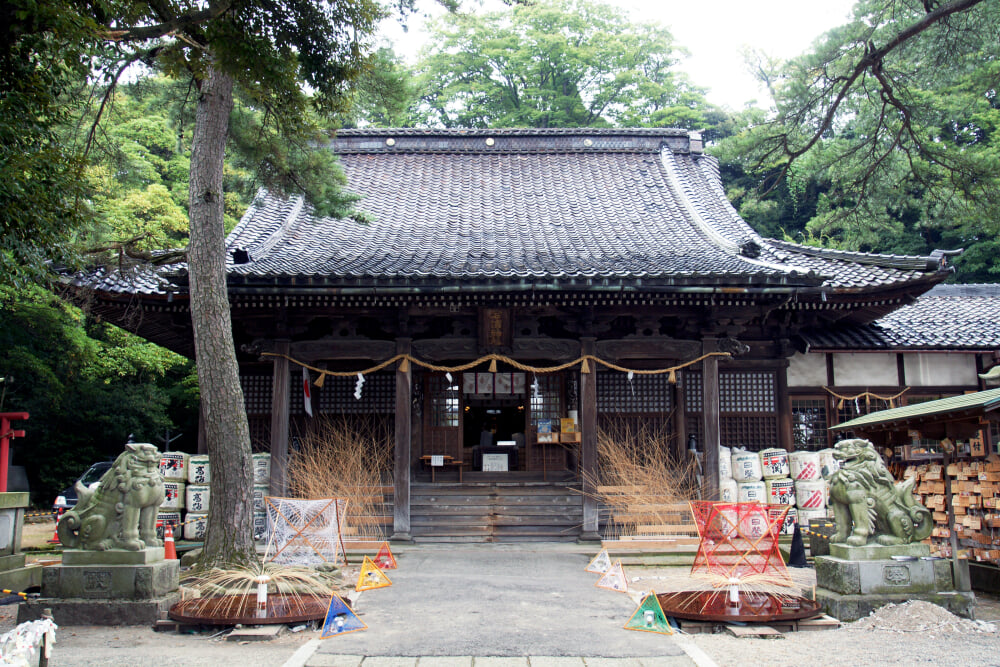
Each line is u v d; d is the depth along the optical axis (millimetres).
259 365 15133
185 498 12828
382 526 13305
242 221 16703
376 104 11172
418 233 15750
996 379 8961
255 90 8305
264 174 11594
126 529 7637
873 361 16219
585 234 15883
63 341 20609
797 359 16141
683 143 20766
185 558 10406
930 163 14797
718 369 14914
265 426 15016
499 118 33656
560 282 12047
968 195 14273
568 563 10859
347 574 9586
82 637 6719
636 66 34938
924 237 30219
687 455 14391
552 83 34062
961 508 9617
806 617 7035
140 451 7887
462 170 19938
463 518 13438
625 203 18016
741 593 8008
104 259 10922
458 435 15906
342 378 15242
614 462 13391
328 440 14648
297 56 8453
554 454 15984
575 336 14164
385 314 13398
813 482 13258
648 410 15227
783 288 12312
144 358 21609
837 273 14445
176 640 6590
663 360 15359
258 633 6574
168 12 7195
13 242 6406
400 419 13055
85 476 17875
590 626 6855
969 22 12797
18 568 9297
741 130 15328
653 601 6758
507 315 13141
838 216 17000
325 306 13102
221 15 7523
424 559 11234
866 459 7949
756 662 5824
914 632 6805
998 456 9047
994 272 27953
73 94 9797
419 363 13094
